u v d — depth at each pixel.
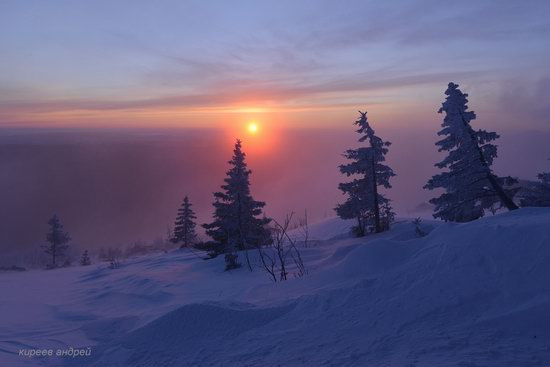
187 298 12.93
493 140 21.05
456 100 20.81
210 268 21.66
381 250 9.16
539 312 5.20
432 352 4.85
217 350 6.16
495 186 20.69
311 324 6.43
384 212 30.02
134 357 6.51
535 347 4.64
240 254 23.59
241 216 28.31
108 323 9.46
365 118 28.86
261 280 15.48
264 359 5.55
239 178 28.58
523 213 10.19
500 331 5.11
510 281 6.04
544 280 5.81
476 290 6.10
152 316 9.16
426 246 8.52
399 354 4.96
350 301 6.89
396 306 6.30
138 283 17.91
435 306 6.00
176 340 6.76
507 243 6.90
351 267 9.07
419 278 6.98
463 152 20.94
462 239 7.62
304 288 9.15
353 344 5.50
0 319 10.89
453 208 21.73
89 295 16.23
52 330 9.41
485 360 4.43
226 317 7.09
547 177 21.14
